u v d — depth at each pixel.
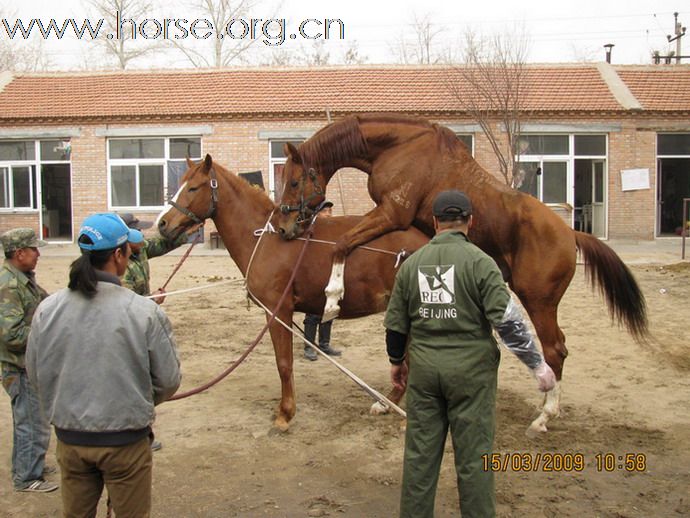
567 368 7.34
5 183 21.38
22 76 22.42
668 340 8.52
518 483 4.48
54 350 2.85
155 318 2.92
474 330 3.40
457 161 5.50
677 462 4.80
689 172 21.92
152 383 2.97
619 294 5.66
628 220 20.53
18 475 4.45
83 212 20.83
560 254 5.38
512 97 19.45
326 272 5.61
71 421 2.81
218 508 4.20
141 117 20.27
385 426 5.61
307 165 5.55
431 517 3.49
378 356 8.06
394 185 5.46
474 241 5.52
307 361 7.86
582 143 20.52
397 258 5.59
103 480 3.05
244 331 9.44
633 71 22.12
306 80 21.66
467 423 3.38
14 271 4.21
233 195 5.88
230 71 22.22
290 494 4.38
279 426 5.47
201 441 5.31
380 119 5.61
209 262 17.08
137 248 5.70
